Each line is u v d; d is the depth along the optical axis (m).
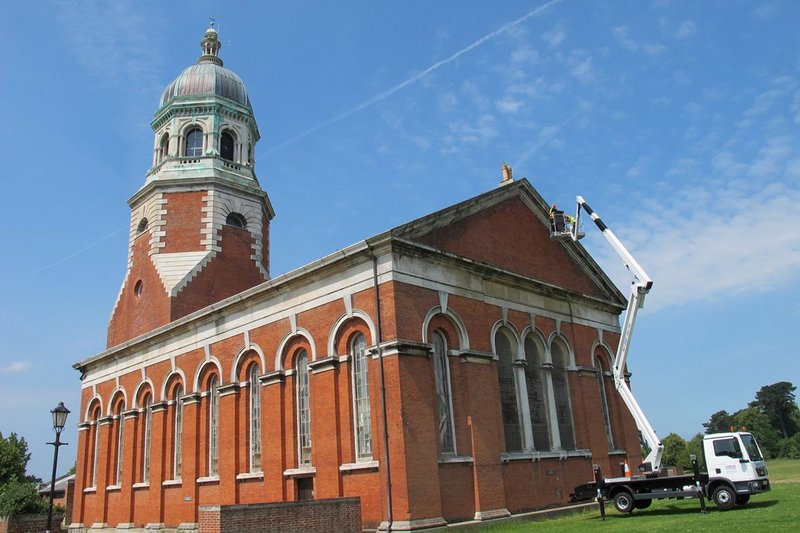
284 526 17.67
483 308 24.41
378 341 20.80
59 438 26.67
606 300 32.06
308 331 23.45
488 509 21.50
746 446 22.05
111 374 35.16
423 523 19.11
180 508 27.91
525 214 28.91
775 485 33.41
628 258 25.23
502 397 24.59
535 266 28.31
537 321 27.27
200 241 35.41
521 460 24.05
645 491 22.44
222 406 26.59
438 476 20.23
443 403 22.03
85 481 35.78
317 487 21.78
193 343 29.17
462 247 24.44
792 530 15.35
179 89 38.69
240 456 25.48
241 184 37.28
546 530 18.97
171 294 33.09
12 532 29.73
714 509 22.14
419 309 21.58
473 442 21.89
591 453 27.59
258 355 25.62
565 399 27.92
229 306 27.05
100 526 32.94
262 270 37.16
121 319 36.59
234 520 16.83
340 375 22.09
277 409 24.02
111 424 34.41
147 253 35.78
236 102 39.12
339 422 21.72
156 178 36.41
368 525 20.05
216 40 41.91
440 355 22.47
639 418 24.91
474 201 25.59
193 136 38.06
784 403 124.50
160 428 30.16
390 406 20.06
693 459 21.81
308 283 23.86
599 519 21.64
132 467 31.53
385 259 21.39
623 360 25.77
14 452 57.25
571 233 29.05
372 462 20.28
